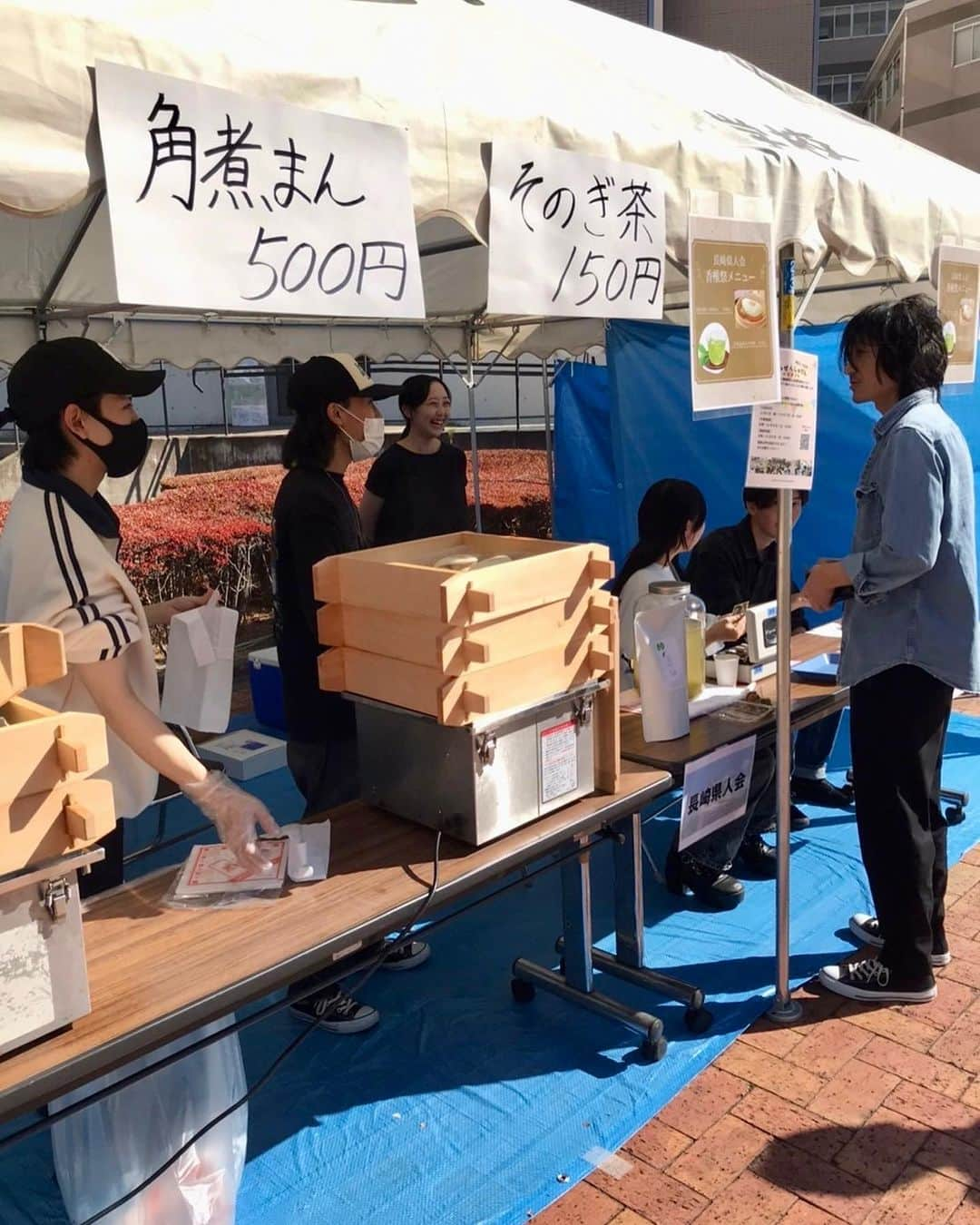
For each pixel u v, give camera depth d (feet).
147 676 5.86
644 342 16.75
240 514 28.89
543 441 38.47
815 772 13.17
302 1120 7.55
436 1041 8.49
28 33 3.93
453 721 5.75
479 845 5.99
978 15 84.99
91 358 5.30
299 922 5.13
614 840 8.84
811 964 9.49
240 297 4.55
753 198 7.53
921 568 7.46
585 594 6.49
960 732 15.75
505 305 5.86
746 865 11.46
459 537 7.43
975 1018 8.55
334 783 8.66
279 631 8.50
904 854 8.38
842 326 15.37
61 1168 5.46
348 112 5.01
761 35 99.76
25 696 5.38
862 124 14.38
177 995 4.43
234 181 4.50
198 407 36.45
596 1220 6.48
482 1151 7.16
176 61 4.35
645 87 8.46
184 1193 5.60
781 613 7.95
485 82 6.40
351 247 4.99
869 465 8.05
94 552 5.31
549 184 6.03
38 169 3.98
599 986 9.17
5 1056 3.95
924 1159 6.93
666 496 9.56
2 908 3.86
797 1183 6.74
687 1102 7.62
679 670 8.03
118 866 6.39
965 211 10.47
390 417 35.81
